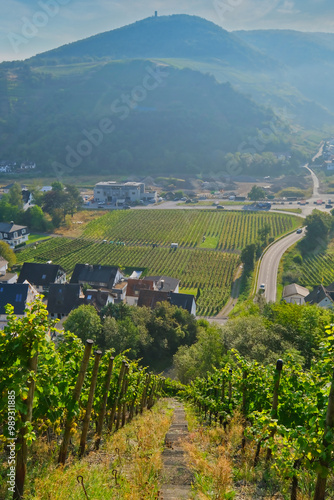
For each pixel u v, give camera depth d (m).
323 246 113.50
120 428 17.81
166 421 16.92
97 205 162.00
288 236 120.75
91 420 16.59
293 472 8.61
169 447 12.22
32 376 8.65
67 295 67.94
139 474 8.80
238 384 16.23
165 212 149.88
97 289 73.88
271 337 34.72
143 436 12.73
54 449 11.90
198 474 9.21
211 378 23.75
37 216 128.38
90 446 13.39
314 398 9.27
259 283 90.31
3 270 81.69
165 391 42.94
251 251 98.06
